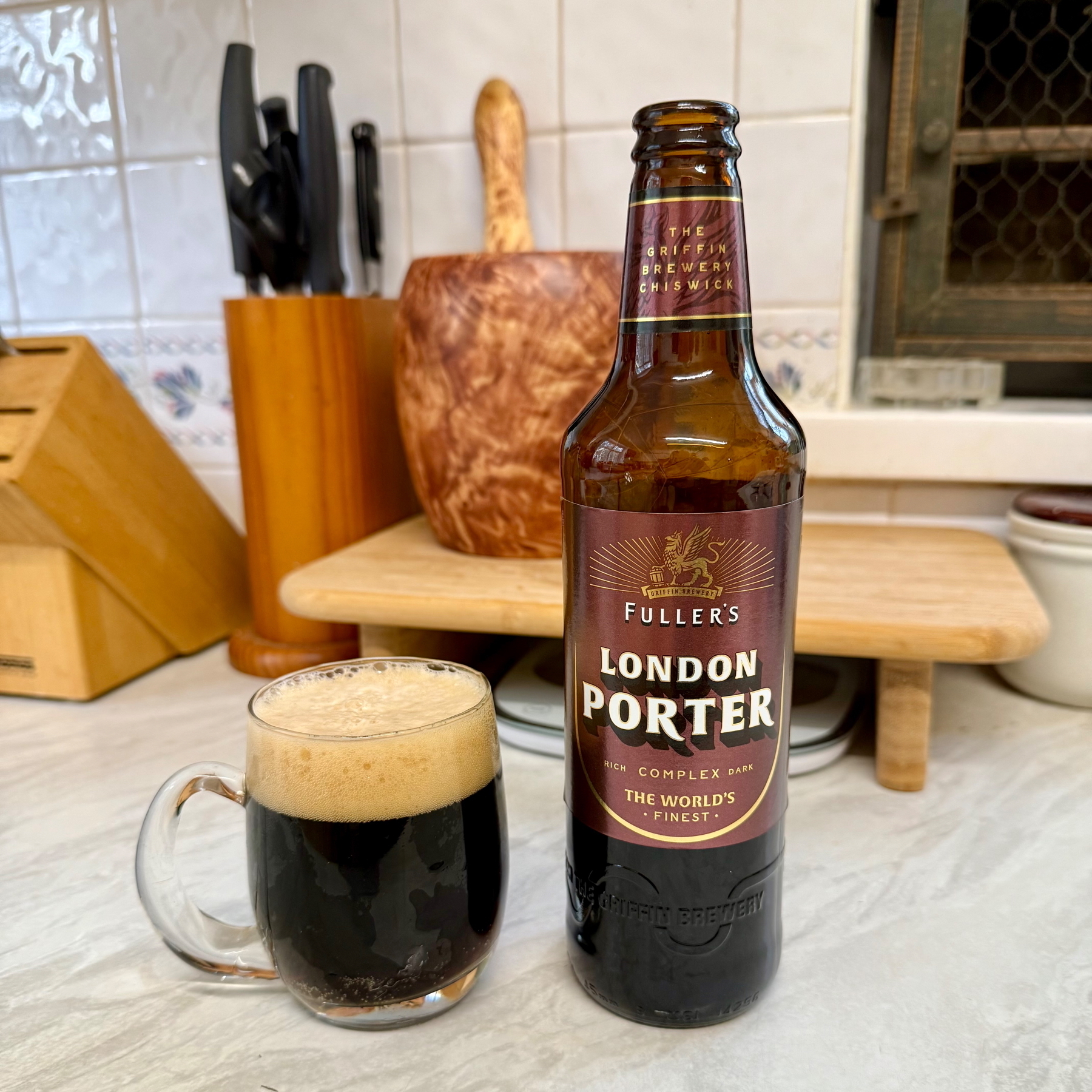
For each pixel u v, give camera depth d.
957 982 0.37
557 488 0.60
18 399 0.60
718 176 0.30
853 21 0.65
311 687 0.37
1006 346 0.73
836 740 0.54
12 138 0.82
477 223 0.75
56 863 0.46
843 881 0.43
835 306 0.70
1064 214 0.72
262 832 0.33
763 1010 0.35
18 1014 0.36
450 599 0.54
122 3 0.77
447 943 0.33
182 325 0.83
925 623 0.48
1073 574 0.59
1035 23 0.69
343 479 0.68
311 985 0.33
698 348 0.31
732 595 0.31
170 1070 0.33
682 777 0.32
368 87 0.74
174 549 0.71
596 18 0.69
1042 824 0.48
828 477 0.71
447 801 0.32
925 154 0.71
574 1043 0.34
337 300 0.65
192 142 0.78
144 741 0.59
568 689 0.34
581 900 0.35
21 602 0.64
